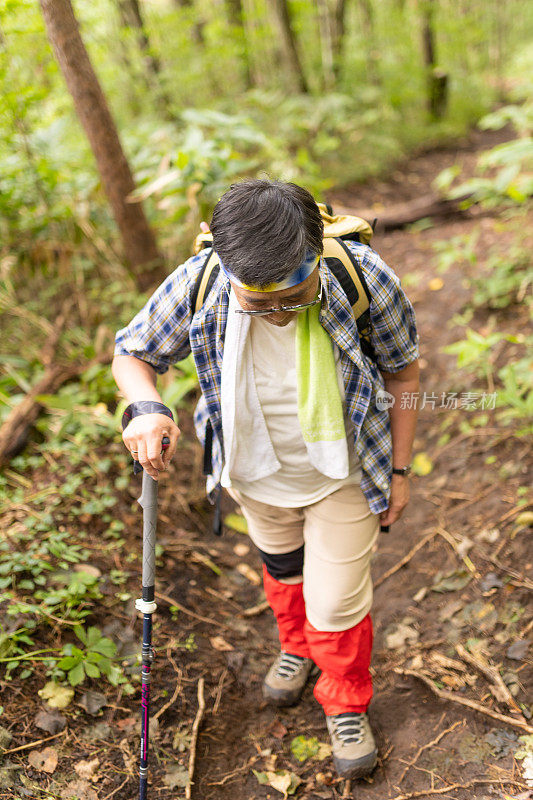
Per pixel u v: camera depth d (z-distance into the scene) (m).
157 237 4.92
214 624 2.78
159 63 7.42
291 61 9.17
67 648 2.33
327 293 1.67
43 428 3.45
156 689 2.40
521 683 2.31
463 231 5.79
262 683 2.60
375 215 6.28
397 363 1.87
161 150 4.90
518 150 4.37
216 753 2.31
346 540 2.02
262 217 1.41
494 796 2.03
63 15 3.61
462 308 4.52
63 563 2.70
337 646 2.11
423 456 3.55
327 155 8.23
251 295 1.52
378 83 11.25
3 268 4.41
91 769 2.10
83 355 4.16
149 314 1.82
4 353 4.14
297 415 1.86
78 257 4.68
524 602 2.57
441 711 2.35
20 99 4.29
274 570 2.28
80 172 5.00
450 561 2.89
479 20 16.64
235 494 2.13
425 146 10.21
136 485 3.33
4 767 2.02
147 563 1.86
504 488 3.10
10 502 2.99
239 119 5.20
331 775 2.25
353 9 12.70
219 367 1.81
